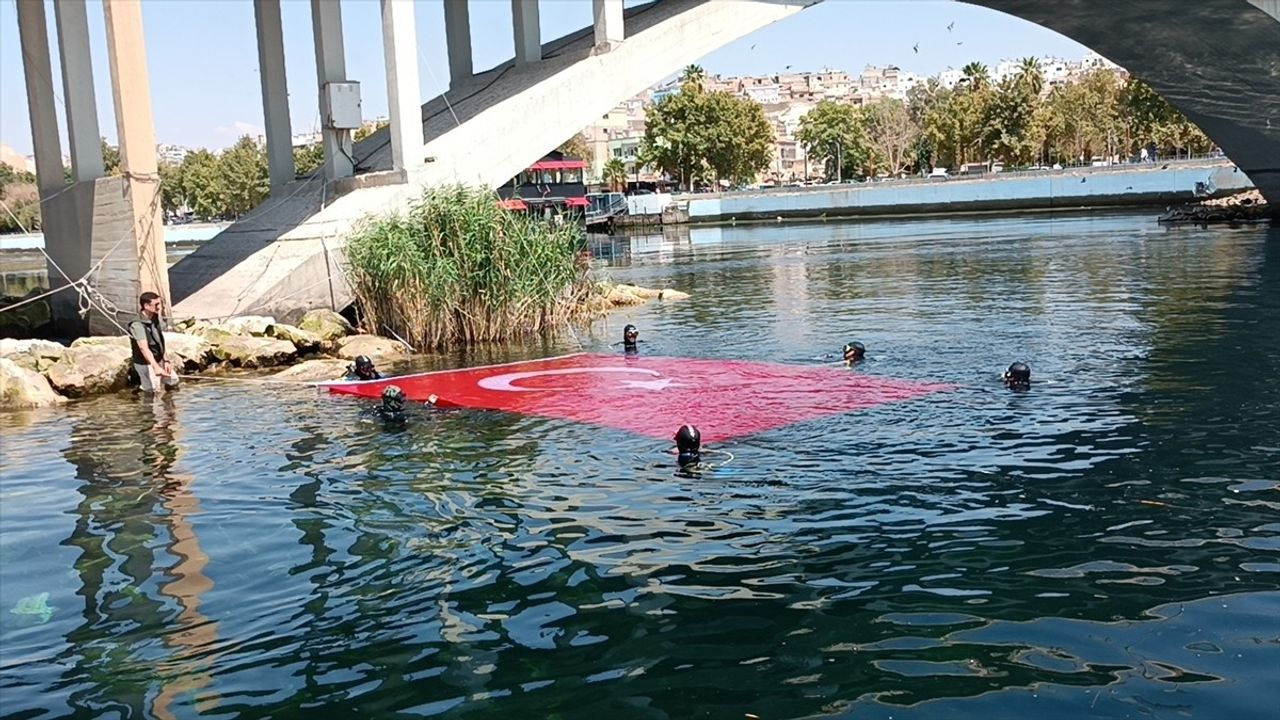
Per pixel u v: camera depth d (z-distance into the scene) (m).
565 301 19.20
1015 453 8.15
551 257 18.14
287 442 10.17
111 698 4.61
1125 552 5.86
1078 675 4.39
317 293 18.91
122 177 18.75
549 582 5.83
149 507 7.95
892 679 4.44
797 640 4.89
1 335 22.70
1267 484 7.03
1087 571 5.59
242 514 7.59
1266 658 4.46
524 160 22.31
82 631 5.44
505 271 17.47
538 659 4.83
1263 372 10.96
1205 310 16.06
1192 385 10.48
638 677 4.59
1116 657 4.54
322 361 15.96
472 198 17.89
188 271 24.33
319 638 5.20
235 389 14.09
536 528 6.85
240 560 6.52
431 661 4.86
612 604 5.46
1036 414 9.50
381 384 13.55
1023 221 49.09
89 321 21.61
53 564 6.62
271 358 16.56
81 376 14.34
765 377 12.27
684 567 5.95
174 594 5.95
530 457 8.88
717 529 6.61
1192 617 4.93
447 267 16.92
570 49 26.33
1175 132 78.31
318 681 4.70
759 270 30.00
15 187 68.56
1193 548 5.87
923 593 5.39
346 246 18.03
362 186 21.89
